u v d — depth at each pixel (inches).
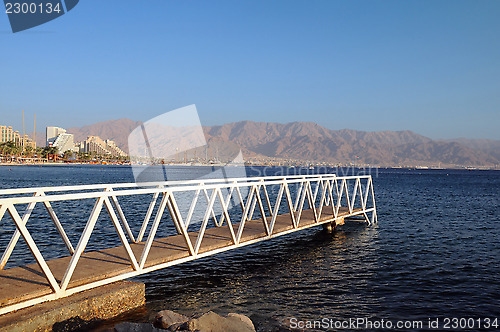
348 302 341.4
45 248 535.2
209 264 460.4
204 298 340.5
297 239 635.5
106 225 749.9
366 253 540.7
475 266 475.8
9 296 220.5
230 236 425.4
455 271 450.6
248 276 413.1
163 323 238.1
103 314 257.6
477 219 962.7
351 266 466.6
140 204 1127.0
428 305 338.0
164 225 734.5
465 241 650.2
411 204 1359.5
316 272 435.8
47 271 235.6
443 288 386.0
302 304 333.1
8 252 281.0
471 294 368.8
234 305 325.7
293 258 501.7
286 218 596.4
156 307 309.4
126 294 275.9
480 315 317.1
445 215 1038.4
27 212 271.3
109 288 268.8
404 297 357.4
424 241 641.6
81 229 707.4
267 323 290.0
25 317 212.5
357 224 818.2
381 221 879.7
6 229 683.4
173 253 336.5
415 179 4601.4
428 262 493.4
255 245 580.7
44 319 220.1
